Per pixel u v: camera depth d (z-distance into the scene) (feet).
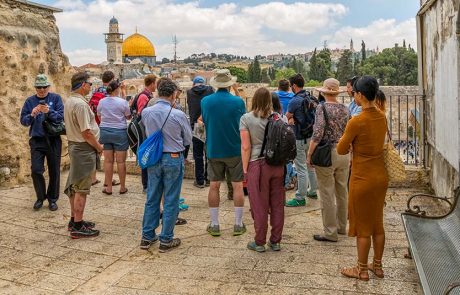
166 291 15.19
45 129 23.76
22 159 29.04
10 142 28.27
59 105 24.25
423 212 16.58
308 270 16.34
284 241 19.45
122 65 335.47
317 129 18.24
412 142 35.24
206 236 20.42
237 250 18.58
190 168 31.48
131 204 25.64
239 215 20.35
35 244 19.70
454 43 19.72
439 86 23.45
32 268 17.30
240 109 19.43
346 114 18.49
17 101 28.94
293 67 492.13
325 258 17.42
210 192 20.26
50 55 32.07
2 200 25.89
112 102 26.86
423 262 13.04
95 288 15.62
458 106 19.21
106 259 18.11
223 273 16.40
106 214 23.89
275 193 18.11
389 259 16.97
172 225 18.83
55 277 16.53
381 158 14.61
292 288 14.99
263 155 17.66
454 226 15.42
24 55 29.55
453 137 20.29
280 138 17.19
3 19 28.37
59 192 26.58
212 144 19.57
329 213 19.01
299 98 23.59
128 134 21.94
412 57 322.14
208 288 15.26
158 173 18.70
